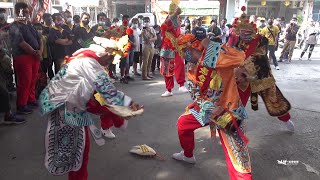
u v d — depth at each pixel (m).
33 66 5.31
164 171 3.43
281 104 4.38
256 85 3.96
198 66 2.78
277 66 10.25
